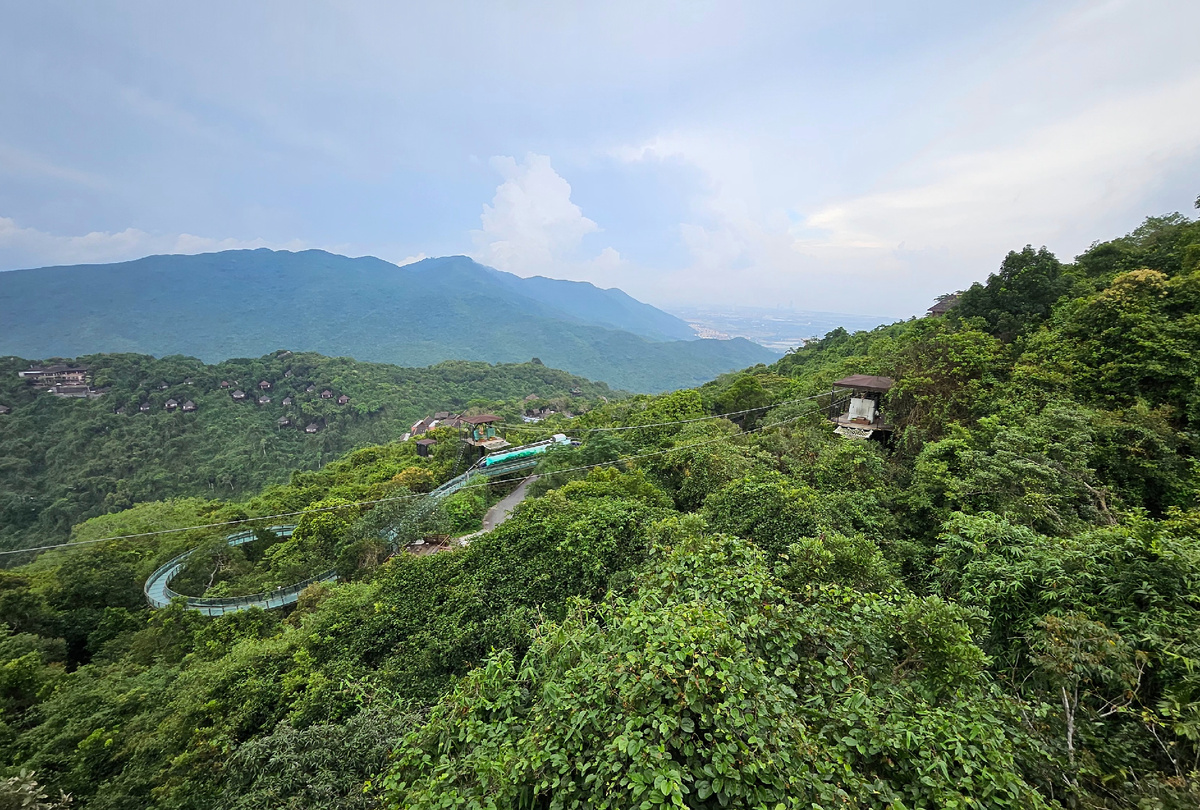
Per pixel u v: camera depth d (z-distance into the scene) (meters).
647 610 7.27
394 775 6.26
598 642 6.81
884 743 5.00
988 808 4.54
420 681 13.81
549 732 5.36
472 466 42.22
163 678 17.42
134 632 23.44
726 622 6.23
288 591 25.16
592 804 4.70
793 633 6.85
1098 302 19.92
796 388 39.59
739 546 9.30
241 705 14.03
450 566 18.81
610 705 5.32
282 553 30.47
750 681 5.18
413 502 29.67
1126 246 31.27
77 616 23.66
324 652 16.33
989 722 5.50
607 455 35.78
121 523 42.12
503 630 14.20
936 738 5.23
